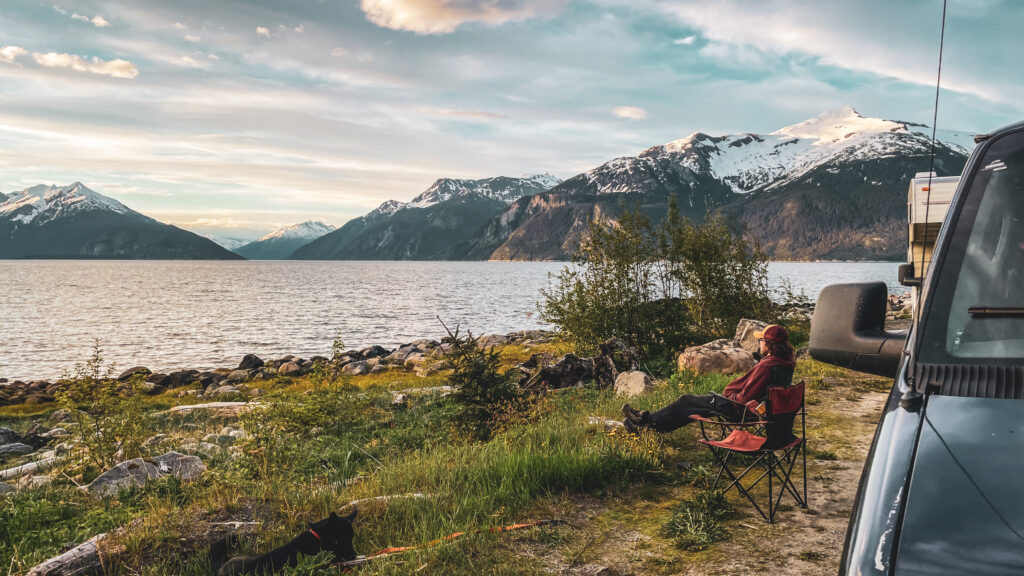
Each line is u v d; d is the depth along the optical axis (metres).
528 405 9.85
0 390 27.56
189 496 6.52
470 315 65.19
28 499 7.10
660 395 10.53
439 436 9.75
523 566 4.30
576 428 7.89
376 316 65.12
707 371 13.56
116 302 85.62
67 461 9.80
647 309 17.91
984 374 1.78
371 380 25.78
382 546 4.66
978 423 1.66
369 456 9.02
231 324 58.06
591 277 18.23
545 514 5.25
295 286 130.88
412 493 5.60
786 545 4.52
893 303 40.16
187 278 175.50
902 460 1.65
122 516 6.14
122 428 9.88
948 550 1.40
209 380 28.53
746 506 5.38
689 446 7.28
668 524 4.84
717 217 19.19
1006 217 2.06
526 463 6.05
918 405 1.79
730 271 19.22
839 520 4.97
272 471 7.82
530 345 32.78
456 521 5.02
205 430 13.73
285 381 11.58
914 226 10.38
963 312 1.95
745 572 4.11
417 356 32.47
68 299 91.31
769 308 19.84
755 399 5.69
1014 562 1.32
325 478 7.54
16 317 64.44
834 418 8.80
